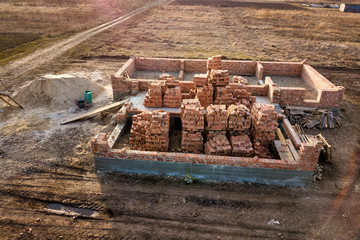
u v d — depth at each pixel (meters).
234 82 15.02
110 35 29.50
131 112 12.07
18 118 12.84
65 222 7.76
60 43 26.14
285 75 17.97
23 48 24.27
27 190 8.80
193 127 10.09
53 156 10.34
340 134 12.34
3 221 7.72
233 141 9.95
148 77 17.03
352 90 17.33
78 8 44.47
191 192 8.91
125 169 9.61
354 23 37.69
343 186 9.34
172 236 7.42
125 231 7.52
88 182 9.19
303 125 12.72
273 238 7.46
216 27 34.25
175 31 31.83
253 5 52.81
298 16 41.91
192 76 17.38
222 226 7.75
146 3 52.34
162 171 9.48
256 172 9.13
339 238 7.50
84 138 11.49
